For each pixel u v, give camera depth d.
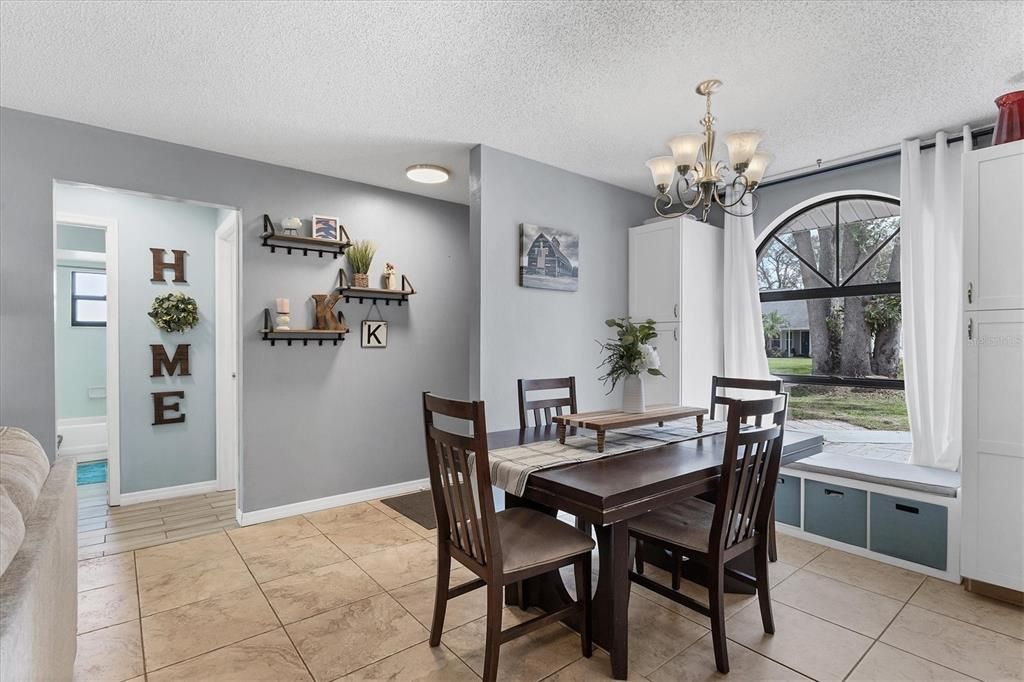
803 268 3.92
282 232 3.52
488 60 2.23
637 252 4.16
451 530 2.00
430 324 4.30
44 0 1.79
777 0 1.83
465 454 1.78
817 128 2.96
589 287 3.89
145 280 3.92
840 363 3.73
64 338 5.35
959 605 2.34
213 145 3.16
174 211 4.05
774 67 2.29
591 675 1.85
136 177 2.99
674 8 1.88
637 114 2.78
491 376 3.29
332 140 3.11
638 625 2.20
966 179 2.47
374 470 3.97
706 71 2.33
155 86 2.43
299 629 2.15
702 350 4.04
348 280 3.83
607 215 4.05
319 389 3.69
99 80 2.36
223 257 4.15
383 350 4.02
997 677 1.84
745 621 2.22
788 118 2.83
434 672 1.88
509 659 1.95
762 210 4.05
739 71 2.33
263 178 3.45
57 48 2.10
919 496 2.67
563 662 1.93
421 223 4.24
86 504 3.83
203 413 4.16
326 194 3.74
